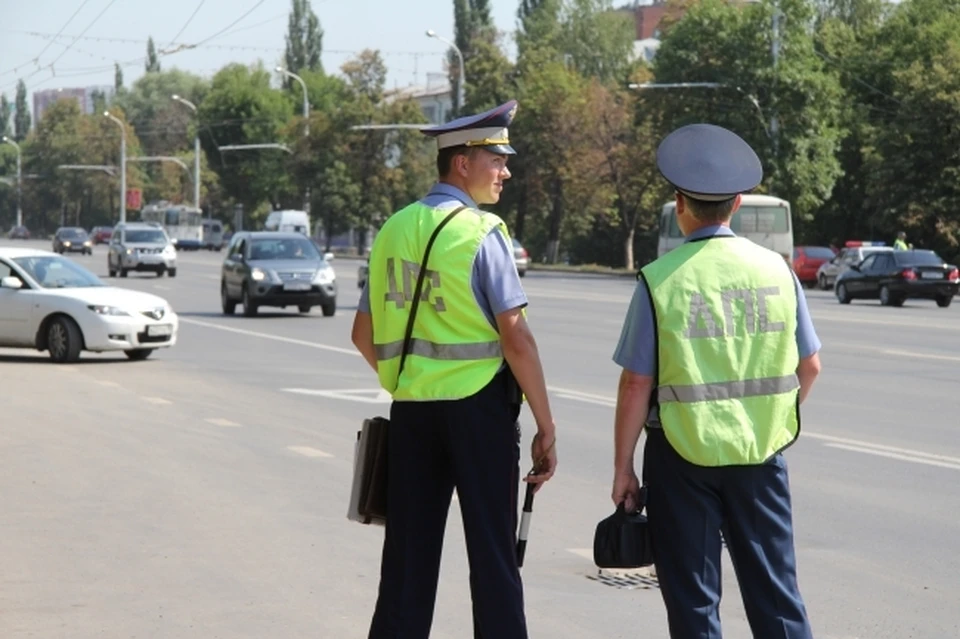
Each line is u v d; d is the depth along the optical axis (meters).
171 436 15.62
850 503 11.90
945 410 18.11
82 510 11.45
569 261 103.81
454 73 103.19
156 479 12.88
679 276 5.90
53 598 8.73
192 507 11.60
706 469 5.83
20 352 26.88
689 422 5.79
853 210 82.75
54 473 13.14
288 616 8.34
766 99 72.94
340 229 114.69
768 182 72.75
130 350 25.23
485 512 6.20
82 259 93.69
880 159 70.50
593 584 9.25
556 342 29.28
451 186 6.41
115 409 18.00
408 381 6.27
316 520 11.12
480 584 6.21
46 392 19.80
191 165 154.75
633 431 5.93
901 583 9.29
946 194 69.25
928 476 13.19
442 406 6.20
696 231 6.05
